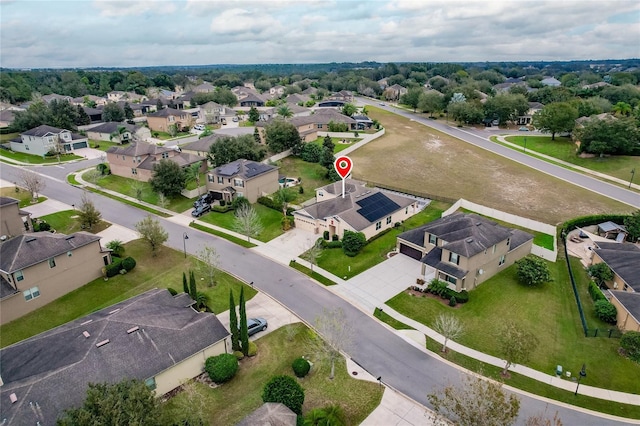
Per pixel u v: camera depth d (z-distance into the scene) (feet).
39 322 137.28
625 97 516.73
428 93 492.13
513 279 164.35
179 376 108.68
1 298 133.39
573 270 172.76
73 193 242.99
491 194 257.34
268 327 133.39
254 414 89.10
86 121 398.83
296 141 310.45
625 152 317.22
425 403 105.40
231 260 176.04
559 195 253.65
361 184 248.52
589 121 338.13
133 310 117.50
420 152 344.49
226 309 142.51
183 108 542.57
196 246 187.73
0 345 126.82
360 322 137.18
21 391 91.71
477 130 429.79
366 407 103.40
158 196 238.07
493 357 123.13
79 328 109.60
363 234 183.62
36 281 142.20
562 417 102.63
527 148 356.18
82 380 96.12
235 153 265.13
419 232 178.70
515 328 113.70
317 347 116.47
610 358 123.44
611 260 163.12
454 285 152.97
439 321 137.28
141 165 259.39
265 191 243.19
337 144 355.56
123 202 234.79
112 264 162.61
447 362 120.37
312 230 202.90
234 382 110.42
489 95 560.61
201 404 93.25
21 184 246.88
